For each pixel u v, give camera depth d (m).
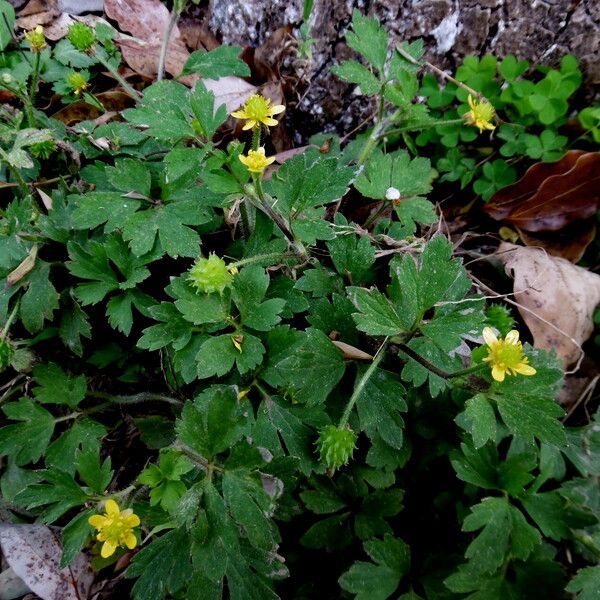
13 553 0.19
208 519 0.15
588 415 0.22
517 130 0.26
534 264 0.24
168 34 0.23
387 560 0.18
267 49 0.27
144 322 0.21
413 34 0.25
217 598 0.15
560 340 0.23
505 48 0.25
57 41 0.26
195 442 0.15
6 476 0.20
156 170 0.21
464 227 0.26
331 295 0.20
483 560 0.17
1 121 0.22
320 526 0.18
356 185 0.21
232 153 0.17
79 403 0.20
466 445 0.18
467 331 0.16
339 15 0.25
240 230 0.21
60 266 0.20
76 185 0.22
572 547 0.19
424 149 0.27
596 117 0.25
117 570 0.19
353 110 0.27
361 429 0.17
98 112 0.26
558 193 0.25
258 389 0.18
